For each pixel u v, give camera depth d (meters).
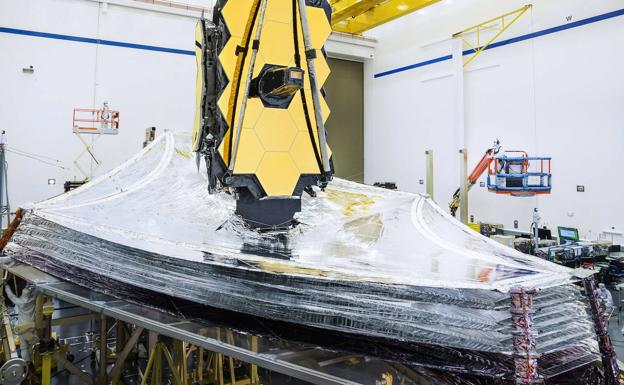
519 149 7.63
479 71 8.33
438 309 1.47
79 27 7.70
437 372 1.60
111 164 8.02
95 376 3.66
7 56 7.20
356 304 1.56
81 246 2.25
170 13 8.40
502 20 7.61
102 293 2.17
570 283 1.55
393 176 10.51
